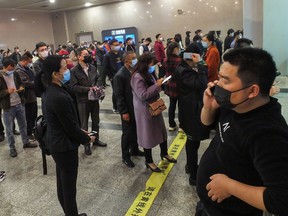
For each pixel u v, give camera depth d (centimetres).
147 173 276
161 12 1273
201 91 215
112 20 1405
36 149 363
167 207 219
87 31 1496
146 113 253
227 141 86
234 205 91
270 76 77
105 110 522
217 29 1168
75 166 184
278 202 67
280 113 82
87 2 1311
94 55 848
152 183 256
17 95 345
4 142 398
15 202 243
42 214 224
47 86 175
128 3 1338
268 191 70
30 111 385
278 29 663
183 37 1246
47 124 176
